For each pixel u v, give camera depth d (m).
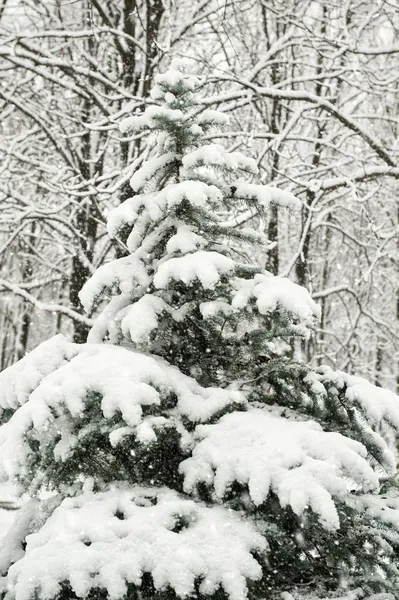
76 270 9.76
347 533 2.46
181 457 2.85
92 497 2.59
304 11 10.80
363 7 10.50
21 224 9.38
